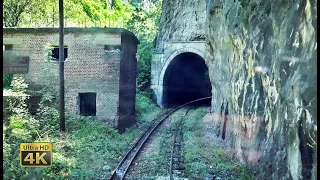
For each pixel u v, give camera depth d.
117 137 14.80
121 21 36.28
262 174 8.16
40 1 21.31
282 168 6.96
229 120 13.94
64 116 13.87
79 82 16.03
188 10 31.23
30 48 15.84
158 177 9.73
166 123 20.92
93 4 31.70
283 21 7.64
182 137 16.16
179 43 31.19
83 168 9.77
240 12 11.18
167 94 33.19
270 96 8.38
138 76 31.25
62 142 11.88
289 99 6.66
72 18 25.12
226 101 15.02
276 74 7.82
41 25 21.66
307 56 6.01
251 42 10.24
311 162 5.51
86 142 12.73
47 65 15.75
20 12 20.11
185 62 34.25
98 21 30.98
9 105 12.47
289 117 6.69
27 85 15.30
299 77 6.21
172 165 10.90
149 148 13.62
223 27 14.32
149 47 32.88
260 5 9.49
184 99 35.59
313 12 5.84
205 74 35.78
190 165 10.62
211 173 9.98
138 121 21.09
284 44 7.38
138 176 9.85
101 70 16.05
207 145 13.84
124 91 17.16
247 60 10.80
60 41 13.54
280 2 8.01
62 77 13.68
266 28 9.02
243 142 10.79
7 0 19.59
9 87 14.76
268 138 8.41
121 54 16.16
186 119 22.61
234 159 11.47
